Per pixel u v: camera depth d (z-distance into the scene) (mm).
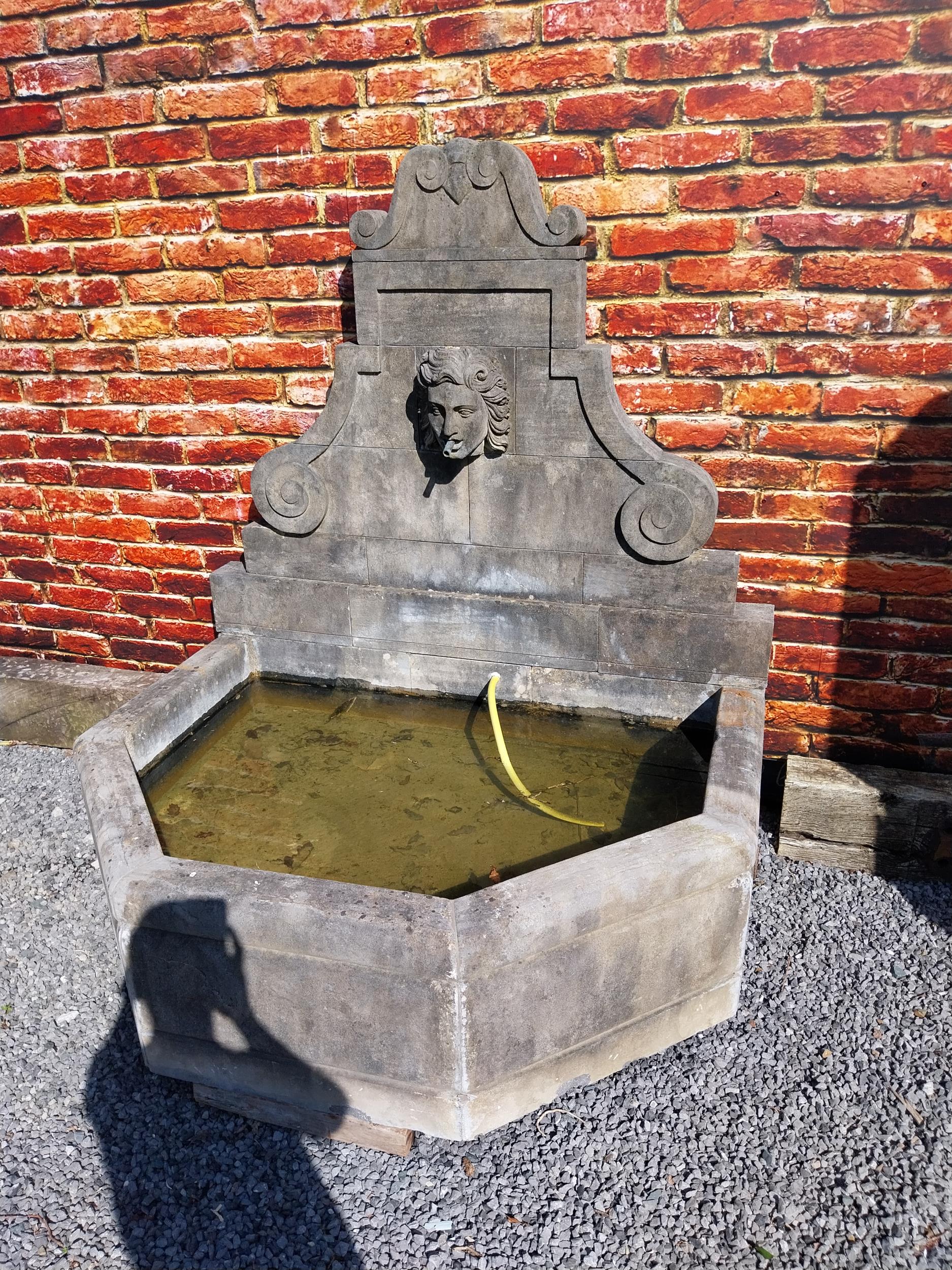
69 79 3482
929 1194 2260
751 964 2975
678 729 3275
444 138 3221
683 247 3104
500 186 2885
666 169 3035
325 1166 2375
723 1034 2725
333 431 3352
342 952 2127
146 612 4371
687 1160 2355
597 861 2264
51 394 4059
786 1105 2492
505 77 3082
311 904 2150
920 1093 2521
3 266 3869
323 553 3561
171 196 3564
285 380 3736
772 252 3033
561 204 3164
